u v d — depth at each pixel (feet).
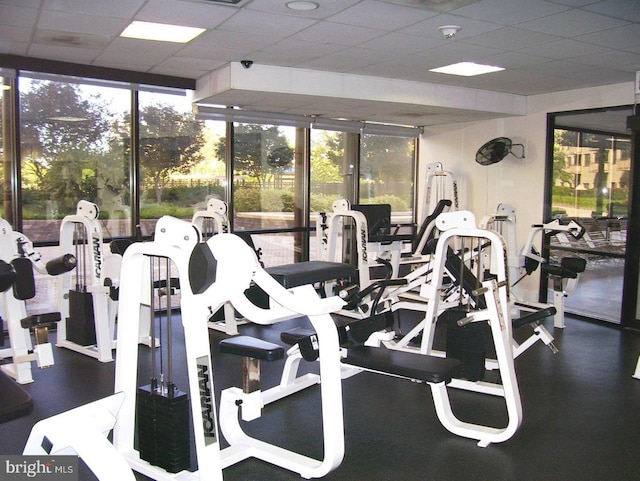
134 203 18.03
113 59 15.48
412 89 18.39
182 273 7.09
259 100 17.88
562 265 17.13
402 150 24.88
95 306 13.88
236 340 9.61
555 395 12.06
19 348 12.28
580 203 19.29
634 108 15.83
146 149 18.20
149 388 8.47
